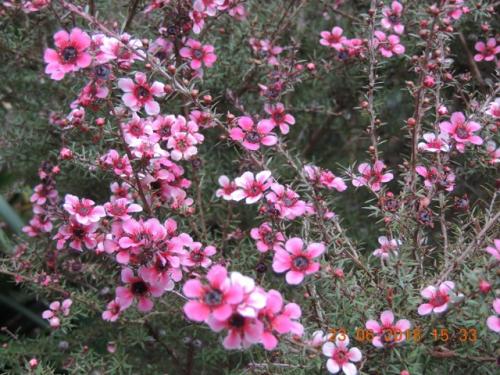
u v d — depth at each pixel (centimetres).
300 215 23
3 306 38
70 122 24
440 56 25
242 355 27
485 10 31
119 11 33
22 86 36
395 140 37
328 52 35
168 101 31
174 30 27
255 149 24
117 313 25
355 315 21
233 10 30
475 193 31
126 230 21
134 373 29
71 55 21
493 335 20
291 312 18
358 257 24
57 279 28
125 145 22
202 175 29
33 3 26
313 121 38
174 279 21
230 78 33
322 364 20
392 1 34
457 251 23
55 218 26
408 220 24
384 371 20
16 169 37
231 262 27
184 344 29
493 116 25
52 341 30
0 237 33
